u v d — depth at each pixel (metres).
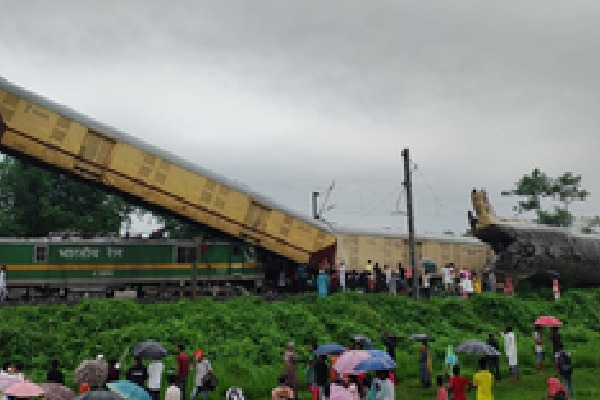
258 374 16.28
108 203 39.56
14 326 18.97
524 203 58.25
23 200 36.53
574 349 22.47
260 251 28.11
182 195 25.53
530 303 28.98
